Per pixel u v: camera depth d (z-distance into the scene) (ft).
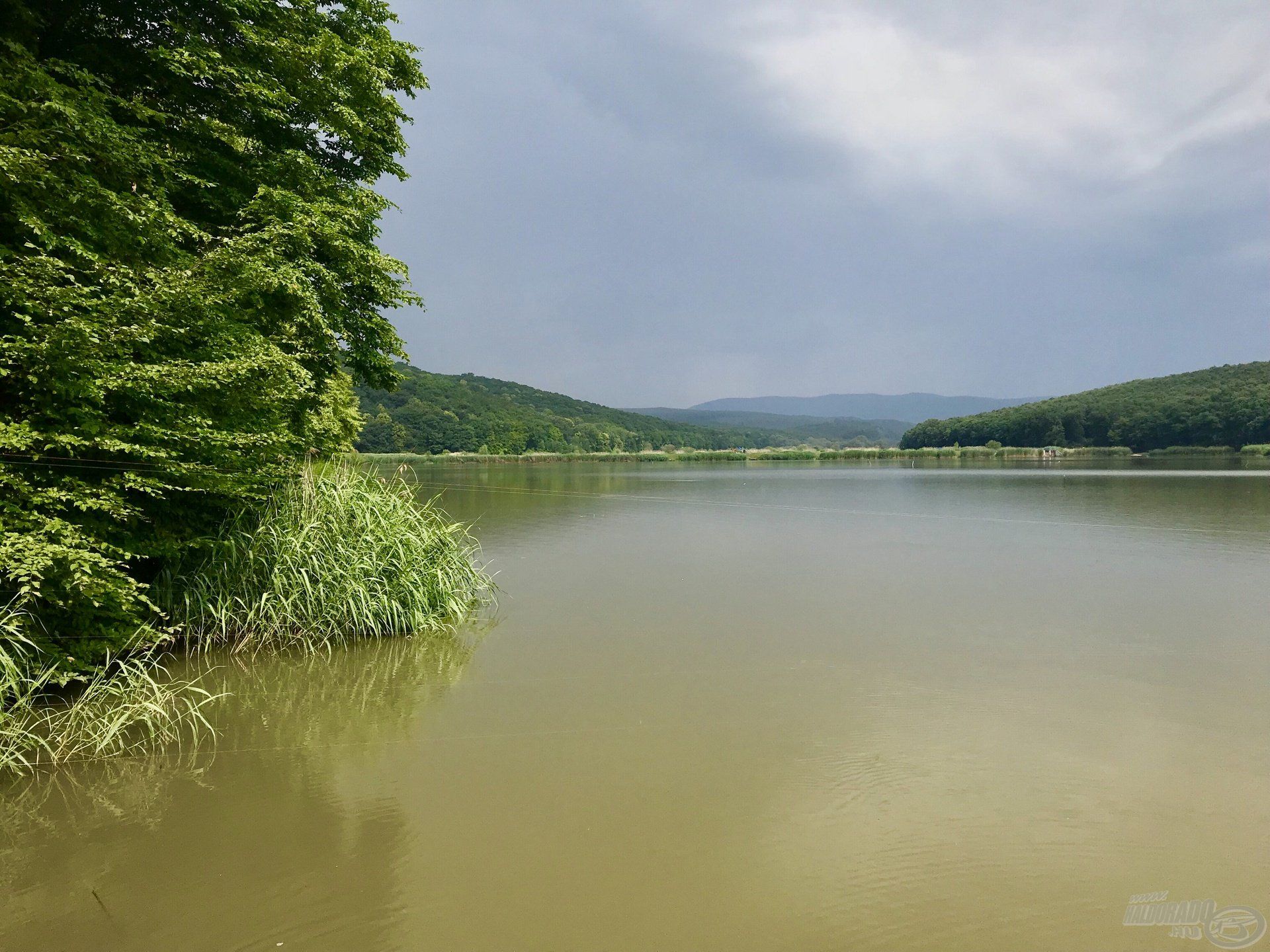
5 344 18.24
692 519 72.59
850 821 14.69
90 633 20.44
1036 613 32.37
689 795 15.81
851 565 45.34
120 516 20.24
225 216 32.30
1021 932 11.29
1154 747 18.25
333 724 19.85
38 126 21.30
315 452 35.53
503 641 28.02
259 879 12.62
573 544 54.80
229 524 28.17
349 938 11.09
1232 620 31.01
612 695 22.09
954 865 13.12
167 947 10.87
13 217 20.22
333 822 14.64
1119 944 10.99
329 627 27.76
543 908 11.84
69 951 10.75
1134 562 45.85
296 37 35.70
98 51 28.25
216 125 30.32
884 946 10.92
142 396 21.04
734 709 20.97
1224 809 15.16
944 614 32.27
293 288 28.68
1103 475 152.56
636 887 12.46
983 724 19.81
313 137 38.47
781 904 11.96
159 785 16.25
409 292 39.83
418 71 42.73
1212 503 84.79
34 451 19.02
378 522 30.83
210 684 23.08
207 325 23.68
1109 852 13.57
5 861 13.17
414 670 24.54
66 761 17.33
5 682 17.22
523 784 16.30
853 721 20.08
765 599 35.40
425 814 14.94
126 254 23.41
